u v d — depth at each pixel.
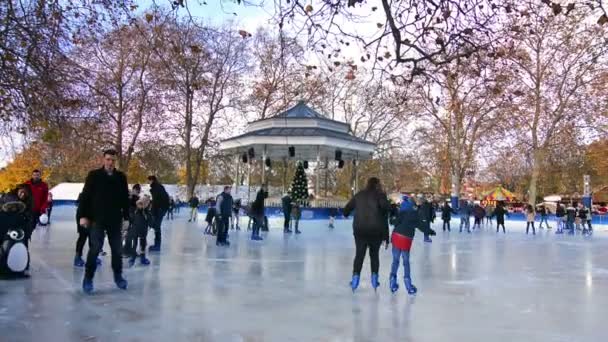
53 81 10.00
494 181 72.75
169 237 17.78
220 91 44.78
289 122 30.75
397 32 6.80
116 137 37.56
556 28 36.47
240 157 36.53
